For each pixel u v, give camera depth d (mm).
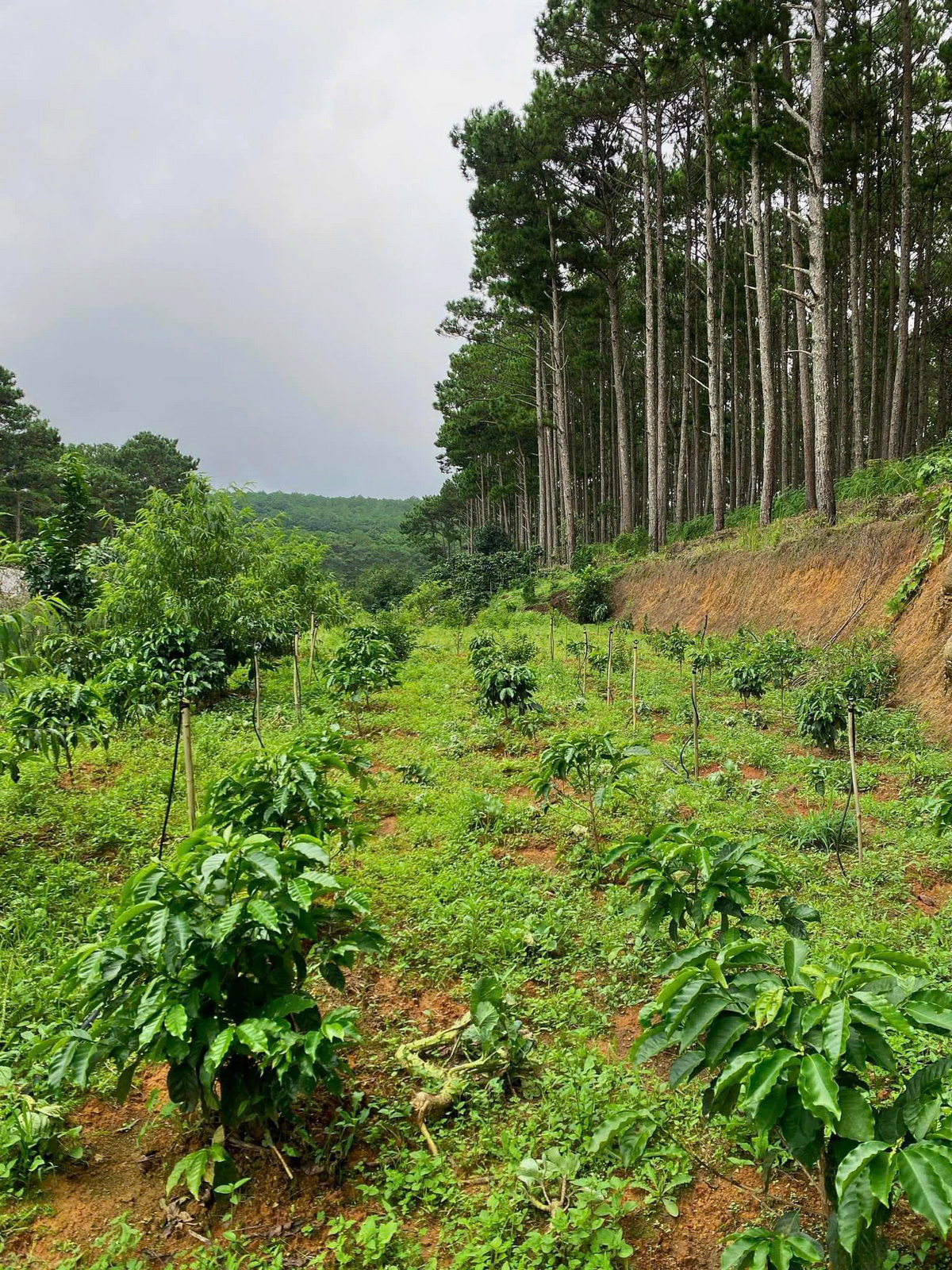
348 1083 3646
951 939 4977
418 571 86625
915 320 29078
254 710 10711
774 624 17219
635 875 3998
